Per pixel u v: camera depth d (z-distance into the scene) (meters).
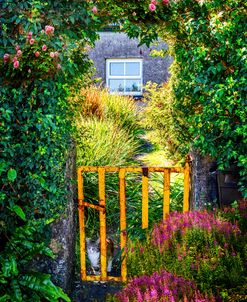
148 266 3.35
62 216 3.78
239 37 3.42
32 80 3.27
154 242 3.52
